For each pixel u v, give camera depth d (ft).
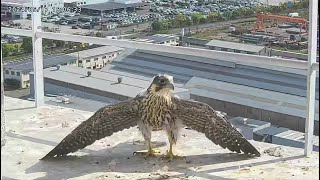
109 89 56.44
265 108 52.44
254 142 15.05
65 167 13.37
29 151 14.47
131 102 13.15
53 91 59.57
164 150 14.56
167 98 12.84
